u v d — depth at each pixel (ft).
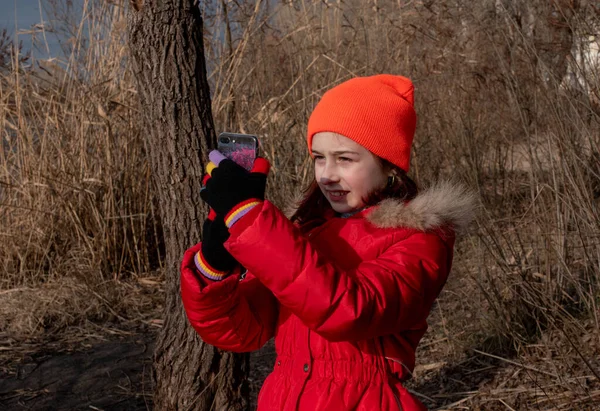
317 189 5.96
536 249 11.75
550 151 11.24
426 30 17.15
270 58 15.92
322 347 5.13
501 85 15.89
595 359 9.86
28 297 14.44
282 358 5.38
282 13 16.31
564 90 11.11
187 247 7.77
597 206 10.62
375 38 17.26
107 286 15.17
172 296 8.03
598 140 10.52
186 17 7.49
